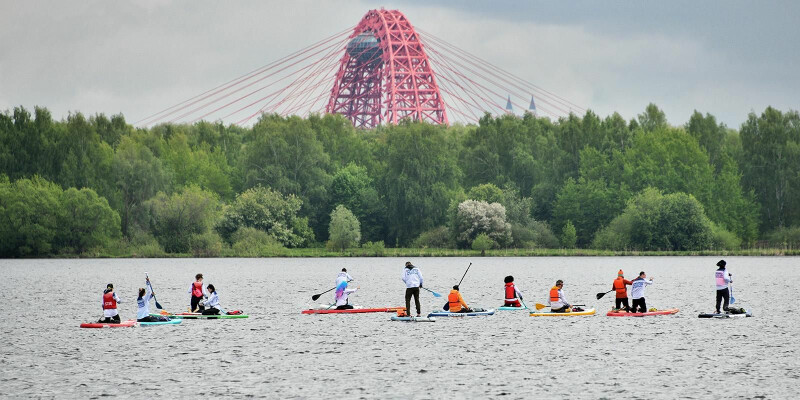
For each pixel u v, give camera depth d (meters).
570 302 194.00
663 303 188.50
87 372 111.06
